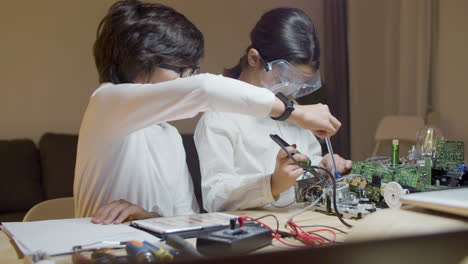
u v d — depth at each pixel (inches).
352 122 176.7
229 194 52.6
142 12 50.3
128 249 27.2
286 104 41.8
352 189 50.8
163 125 62.9
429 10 152.3
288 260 15.8
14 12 138.4
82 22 145.6
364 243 16.6
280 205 56.9
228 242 29.1
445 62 152.3
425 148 60.2
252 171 62.1
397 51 173.0
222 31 164.6
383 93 179.9
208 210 54.7
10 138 138.5
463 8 145.7
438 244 18.6
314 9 177.9
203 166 58.7
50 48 142.5
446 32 151.9
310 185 52.5
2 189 122.5
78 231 35.7
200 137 62.1
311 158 68.0
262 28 59.0
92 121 46.3
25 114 140.3
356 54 177.2
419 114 154.3
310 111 43.4
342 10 173.0
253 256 15.7
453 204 30.4
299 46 56.0
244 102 39.9
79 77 145.7
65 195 128.6
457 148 53.7
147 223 38.4
